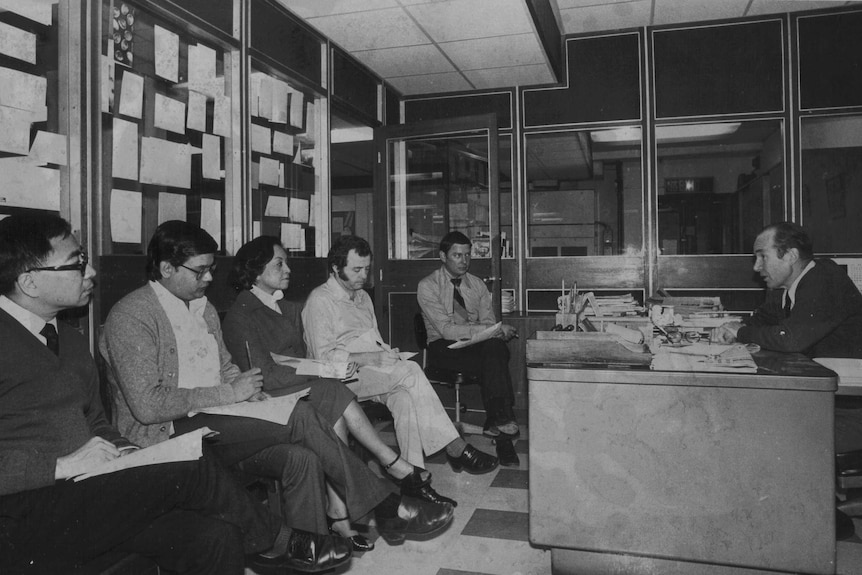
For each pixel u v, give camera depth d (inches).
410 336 191.9
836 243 183.2
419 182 209.6
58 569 54.8
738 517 69.1
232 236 125.3
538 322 173.3
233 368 89.8
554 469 74.6
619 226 245.8
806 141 181.9
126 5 99.5
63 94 86.9
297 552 69.8
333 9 146.1
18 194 80.3
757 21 180.9
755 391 68.1
